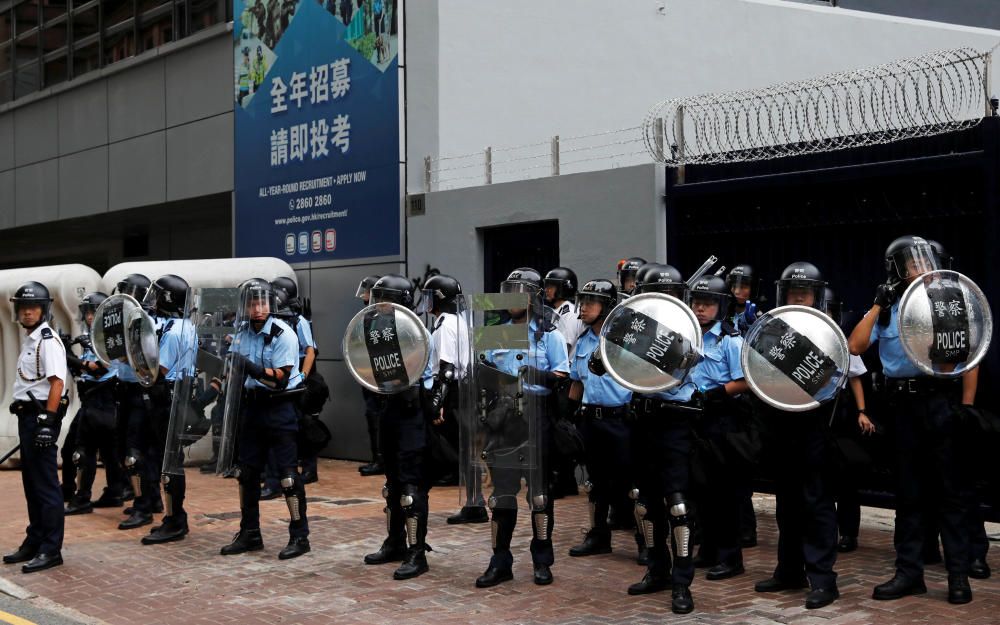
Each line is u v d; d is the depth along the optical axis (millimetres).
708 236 11172
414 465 8031
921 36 18016
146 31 17781
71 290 14055
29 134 20141
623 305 7090
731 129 13562
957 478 6828
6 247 23281
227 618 7008
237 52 16156
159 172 17484
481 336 7770
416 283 13805
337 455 14750
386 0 14211
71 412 14328
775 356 6828
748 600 7090
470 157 14164
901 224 9641
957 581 6812
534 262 13031
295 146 15375
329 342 14883
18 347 14562
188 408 9281
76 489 11352
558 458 7703
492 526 7691
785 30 16688
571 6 14977
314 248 15156
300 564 8430
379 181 14297
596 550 8562
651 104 15523
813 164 10305
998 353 8672
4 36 20969
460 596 7375
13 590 7832
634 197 11727
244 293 8711
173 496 9375
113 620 7070
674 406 6980
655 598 7207
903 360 6918
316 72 15078
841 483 7719
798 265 7152
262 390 8680
